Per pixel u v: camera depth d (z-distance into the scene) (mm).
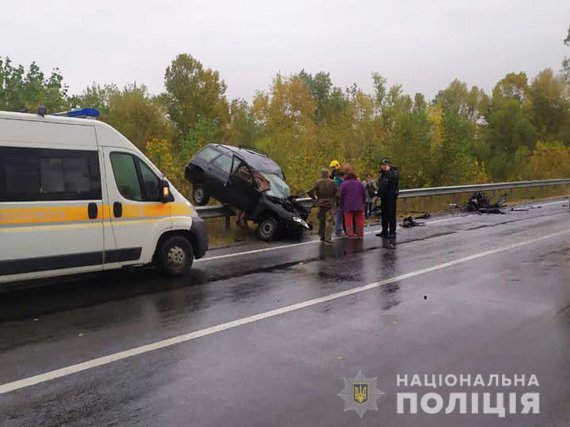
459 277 8578
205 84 50812
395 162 26516
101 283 8172
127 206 7953
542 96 53812
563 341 5559
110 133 7910
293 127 46906
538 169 38812
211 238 13039
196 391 4422
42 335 5789
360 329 5988
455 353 5242
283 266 9578
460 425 3896
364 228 15297
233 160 13734
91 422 3936
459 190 23219
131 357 5164
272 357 5156
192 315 6527
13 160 6887
